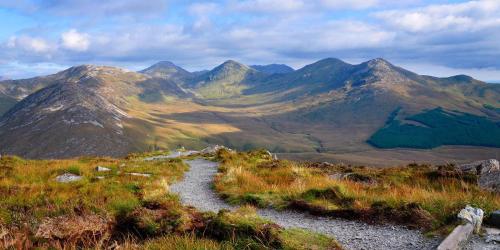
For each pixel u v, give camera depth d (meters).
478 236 10.38
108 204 13.85
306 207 14.55
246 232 10.34
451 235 9.66
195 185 22.33
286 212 14.62
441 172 21.02
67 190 17.41
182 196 18.73
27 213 13.14
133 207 13.45
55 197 15.41
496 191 17.52
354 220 12.91
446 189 19.00
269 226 10.44
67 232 10.80
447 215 11.60
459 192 17.03
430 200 13.28
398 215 12.35
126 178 22.39
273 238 9.92
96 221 11.49
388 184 19.95
